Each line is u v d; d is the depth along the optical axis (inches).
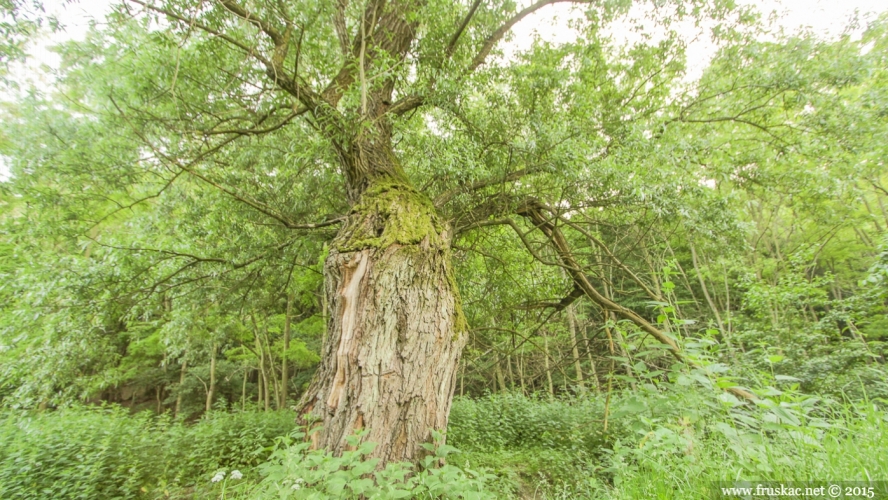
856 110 216.2
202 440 232.4
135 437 222.1
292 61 187.2
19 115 203.8
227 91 182.2
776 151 241.9
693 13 220.7
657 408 83.0
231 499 95.4
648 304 92.3
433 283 128.2
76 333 195.3
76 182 195.8
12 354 197.8
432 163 170.9
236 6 144.0
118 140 197.9
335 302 124.1
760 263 448.1
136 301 210.5
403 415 107.5
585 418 277.3
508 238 288.7
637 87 253.4
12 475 174.4
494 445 262.7
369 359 110.7
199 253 226.1
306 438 108.0
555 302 282.5
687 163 203.3
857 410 74.7
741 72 235.0
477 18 214.8
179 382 549.0
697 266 495.8
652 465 71.4
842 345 277.1
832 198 239.9
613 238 261.9
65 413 242.4
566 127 182.2
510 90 196.1
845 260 462.6
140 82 178.9
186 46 171.0
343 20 182.4
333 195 242.1
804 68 219.0
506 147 184.7
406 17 181.6
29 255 190.1
